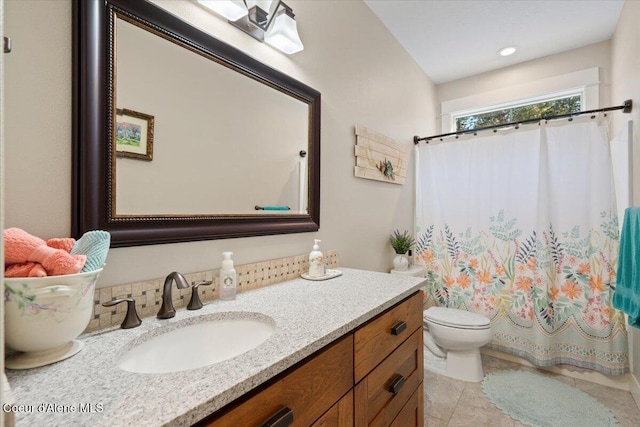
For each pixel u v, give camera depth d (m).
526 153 2.20
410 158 2.67
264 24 1.25
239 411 0.57
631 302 1.49
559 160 2.09
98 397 0.51
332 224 1.72
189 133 1.04
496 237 2.31
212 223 1.08
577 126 2.04
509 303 2.25
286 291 1.18
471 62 2.81
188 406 0.49
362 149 1.96
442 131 3.26
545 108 2.78
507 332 2.27
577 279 2.03
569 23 2.23
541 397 1.82
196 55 1.06
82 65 0.79
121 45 0.86
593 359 1.98
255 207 1.27
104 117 0.82
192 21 1.04
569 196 2.06
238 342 0.93
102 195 0.82
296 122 1.46
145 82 0.92
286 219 1.39
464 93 3.11
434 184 2.61
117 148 0.85
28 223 0.71
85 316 0.66
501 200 2.29
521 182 2.22
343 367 0.84
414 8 2.09
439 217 2.58
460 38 2.43
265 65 1.29
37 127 0.73
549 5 2.04
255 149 1.27
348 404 0.86
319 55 1.63
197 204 1.06
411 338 1.25
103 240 0.72
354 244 1.92
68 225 0.77
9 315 0.57
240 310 0.96
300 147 1.48
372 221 2.11
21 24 0.70
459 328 1.97
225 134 1.16
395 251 2.38
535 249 2.14
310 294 1.13
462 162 2.48
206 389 0.53
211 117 1.11
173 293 0.97
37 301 0.58
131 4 0.88
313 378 0.74
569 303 2.05
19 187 0.70
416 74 2.79
